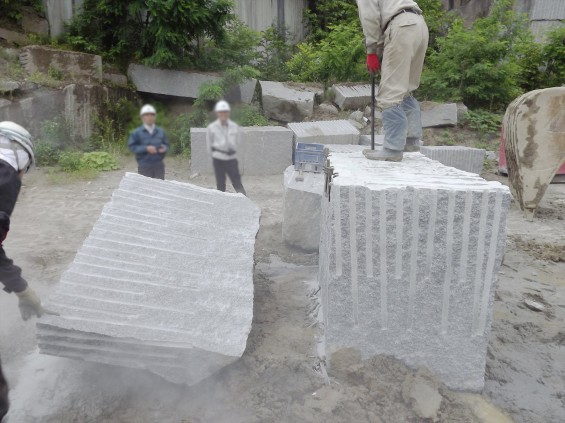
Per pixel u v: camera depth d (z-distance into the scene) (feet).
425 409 9.04
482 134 40.24
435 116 40.40
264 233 20.74
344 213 9.26
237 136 22.74
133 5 39.52
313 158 19.54
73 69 38.52
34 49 36.78
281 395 9.45
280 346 10.94
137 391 9.63
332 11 54.39
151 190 13.89
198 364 8.98
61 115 36.37
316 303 13.05
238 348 9.08
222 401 9.31
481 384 9.99
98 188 28.81
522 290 15.83
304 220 18.10
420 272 9.44
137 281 10.02
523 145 24.09
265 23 53.36
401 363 9.98
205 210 13.91
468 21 55.57
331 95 42.86
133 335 8.66
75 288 9.48
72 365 10.46
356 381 9.78
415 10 12.21
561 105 23.11
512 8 51.93
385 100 12.44
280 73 48.34
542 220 24.50
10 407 9.21
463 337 9.74
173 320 9.27
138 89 42.39
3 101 34.12
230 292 10.60
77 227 21.42
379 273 9.52
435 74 43.57
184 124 39.22
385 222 9.23
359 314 9.75
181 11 38.65
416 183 9.48
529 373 11.07
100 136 38.11
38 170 32.76
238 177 23.04
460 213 9.08
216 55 44.27
